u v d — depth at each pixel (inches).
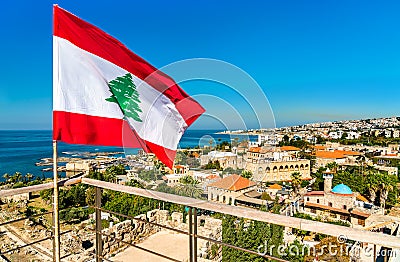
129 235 307.4
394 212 1039.6
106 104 87.2
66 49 87.2
